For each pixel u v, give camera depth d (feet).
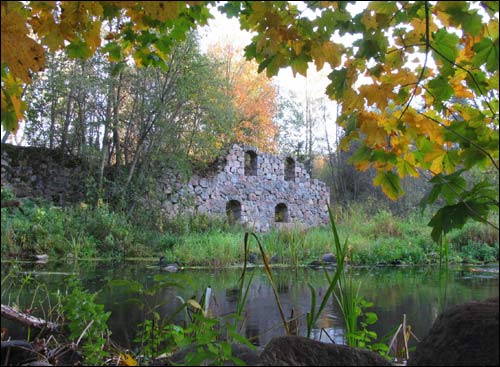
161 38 7.20
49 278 20.54
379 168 5.90
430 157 5.65
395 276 27.50
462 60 5.60
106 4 5.24
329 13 5.33
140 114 48.80
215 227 50.96
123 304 13.80
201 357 4.19
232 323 12.42
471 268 34.32
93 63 43.96
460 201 4.92
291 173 65.72
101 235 38.58
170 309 13.33
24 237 33.19
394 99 5.68
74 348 6.52
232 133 57.36
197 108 49.85
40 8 5.28
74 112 49.55
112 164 52.44
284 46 5.80
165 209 50.83
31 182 46.29
